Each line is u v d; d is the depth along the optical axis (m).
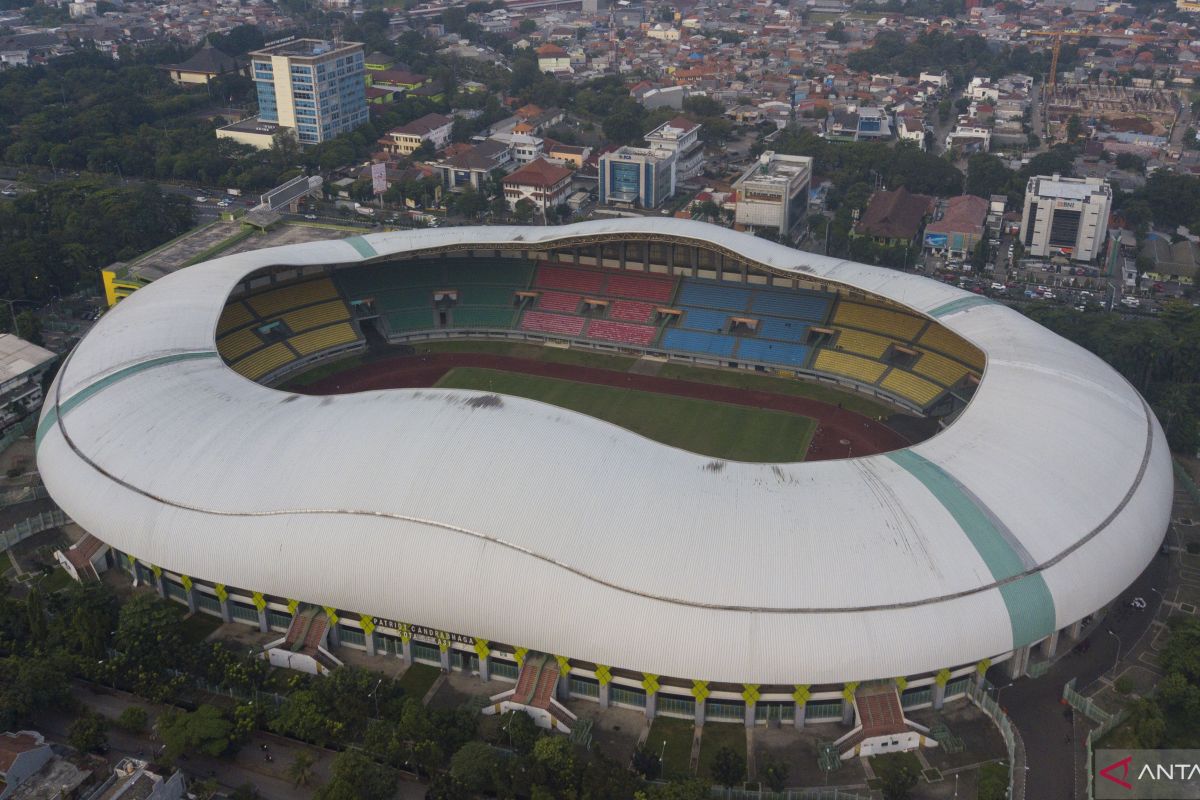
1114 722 99.12
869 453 153.25
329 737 97.31
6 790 90.31
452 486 106.50
